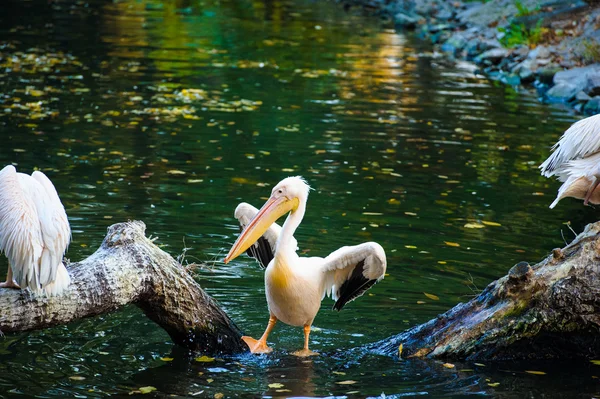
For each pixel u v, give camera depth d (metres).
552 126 16.25
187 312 7.73
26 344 7.68
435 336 7.84
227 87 18.77
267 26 27.50
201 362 7.57
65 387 6.84
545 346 7.74
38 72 19.33
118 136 14.67
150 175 12.62
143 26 26.52
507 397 6.93
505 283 7.74
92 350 7.65
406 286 9.15
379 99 18.12
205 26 27.06
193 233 10.40
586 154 8.10
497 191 12.48
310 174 12.98
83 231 10.20
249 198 11.71
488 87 19.78
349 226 10.83
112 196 11.60
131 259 7.32
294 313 7.96
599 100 17.50
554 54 21.25
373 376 7.32
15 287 6.54
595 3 24.78
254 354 7.82
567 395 6.98
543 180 13.07
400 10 30.31
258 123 15.88
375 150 14.40
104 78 19.08
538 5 25.38
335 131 15.51
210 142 14.54
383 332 8.25
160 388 6.94
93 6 30.27
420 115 16.88
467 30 25.58
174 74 19.88
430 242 10.37
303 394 6.90
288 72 20.59
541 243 10.38
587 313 7.54
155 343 7.92
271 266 7.92
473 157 14.16
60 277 6.41
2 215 6.17
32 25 25.59
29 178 6.45
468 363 7.65
